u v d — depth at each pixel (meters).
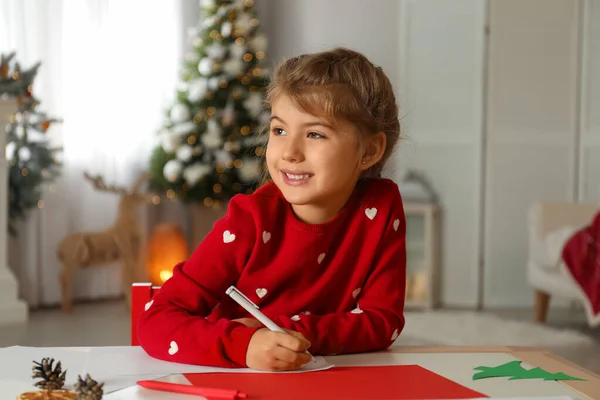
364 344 0.94
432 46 4.86
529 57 4.80
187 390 0.72
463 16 4.81
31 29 4.33
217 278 0.99
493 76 4.79
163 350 0.87
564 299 4.80
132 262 4.36
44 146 4.16
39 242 4.46
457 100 4.84
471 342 3.59
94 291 4.72
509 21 4.78
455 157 4.86
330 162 0.92
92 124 4.58
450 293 4.87
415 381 0.77
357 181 1.07
